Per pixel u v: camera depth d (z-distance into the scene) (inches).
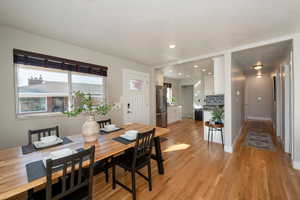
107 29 79.2
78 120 104.8
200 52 119.4
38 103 89.7
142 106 162.4
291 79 90.8
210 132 141.6
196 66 171.9
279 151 112.9
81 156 41.7
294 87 84.9
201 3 56.7
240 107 173.8
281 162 94.2
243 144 130.3
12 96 78.0
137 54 125.6
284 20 69.4
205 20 69.6
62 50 96.8
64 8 59.8
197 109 267.1
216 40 93.9
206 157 104.3
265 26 75.6
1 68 74.7
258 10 61.4
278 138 146.3
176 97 299.6
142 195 65.2
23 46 81.0
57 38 91.1
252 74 239.1
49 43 90.8
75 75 106.6
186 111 325.1
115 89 132.7
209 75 242.7
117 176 82.9
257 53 116.2
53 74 95.7
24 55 81.3
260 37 89.9
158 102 196.9
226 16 66.1
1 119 74.8
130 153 75.4
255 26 75.7
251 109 263.6
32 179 36.0
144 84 164.9
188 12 63.0
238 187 69.4
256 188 68.4
